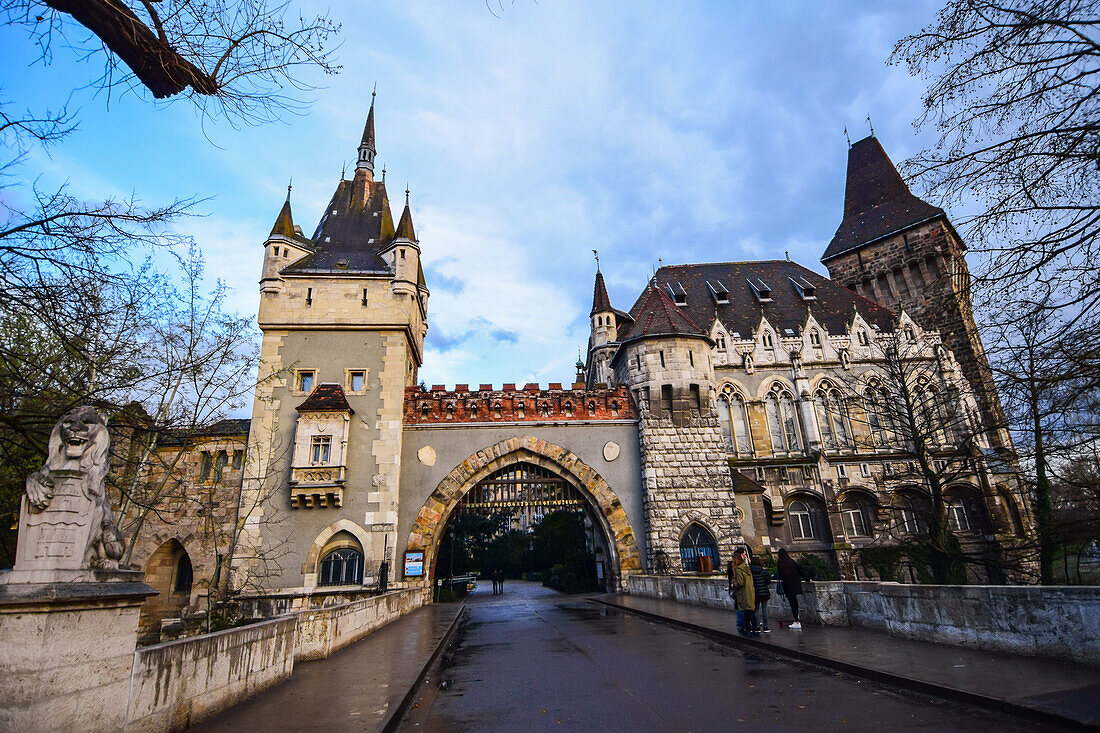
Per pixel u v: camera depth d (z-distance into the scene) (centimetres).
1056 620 815
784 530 3575
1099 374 979
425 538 2822
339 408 2777
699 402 3170
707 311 4356
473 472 2958
